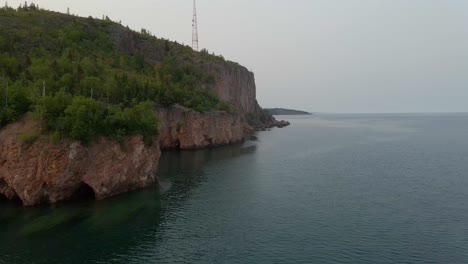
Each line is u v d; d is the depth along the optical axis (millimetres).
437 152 101625
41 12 117750
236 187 60094
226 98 165250
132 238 38594
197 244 37188
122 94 79875
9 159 47625
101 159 51750
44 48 89562
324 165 80938
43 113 49469
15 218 43406
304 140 138875
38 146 47969
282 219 44281
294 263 33031
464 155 95125
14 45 82750
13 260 33344
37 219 43250
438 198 52531
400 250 35375
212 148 109875
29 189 47125
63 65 76062
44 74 67812
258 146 116812
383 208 48062
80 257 34219
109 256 34531
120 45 126125
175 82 127125
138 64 120500
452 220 43219
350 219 43969
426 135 162875
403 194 54938
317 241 37625
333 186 60562
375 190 57594
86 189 53156
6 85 54969
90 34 117250
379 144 123625
